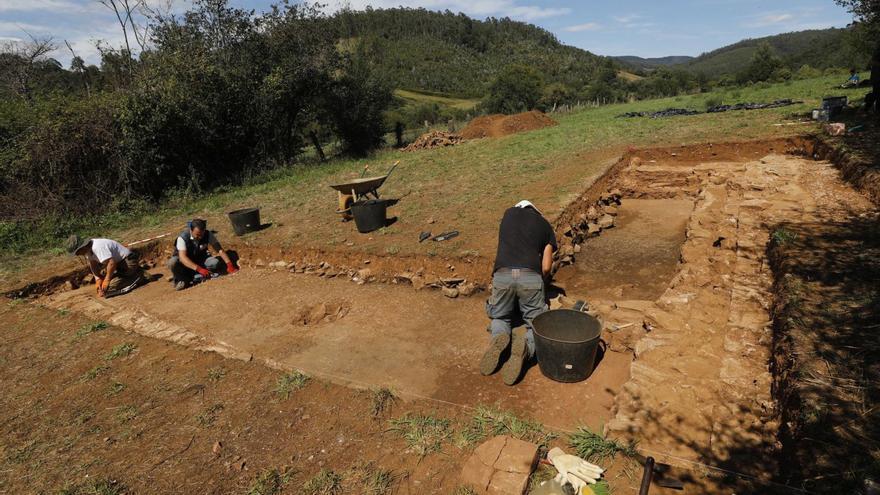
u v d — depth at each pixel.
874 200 6.27
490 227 7.57
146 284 7.91
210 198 13.75
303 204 11.35
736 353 3.91
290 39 19.56
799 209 6.49
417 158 16.48
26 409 4.35
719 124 14.84
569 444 3.22
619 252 7.72
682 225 8.85
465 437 3.40
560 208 8.08
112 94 14.30
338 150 25.39
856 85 19.78
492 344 4.16
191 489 3.18
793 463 2.59
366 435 3.57
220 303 6.70
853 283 4.07
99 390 4.53
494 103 37.41
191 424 3.88
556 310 4.23
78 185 12.83
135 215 12.19
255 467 3.34
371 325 5.56
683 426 3.19
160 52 16.61
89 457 3.60
